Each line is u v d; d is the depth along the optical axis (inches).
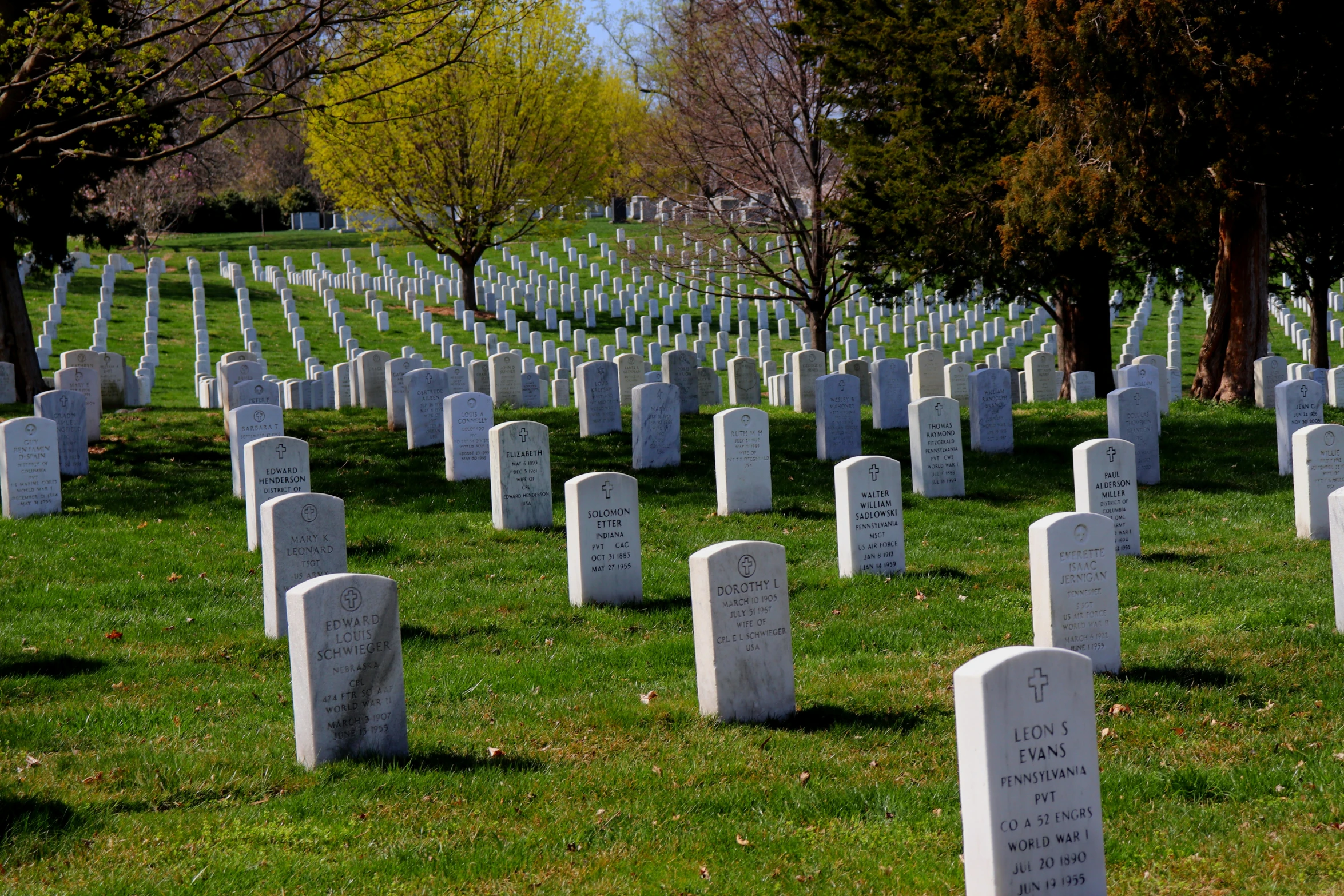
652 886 227.3
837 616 426.9
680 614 432.1
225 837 247.8
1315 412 686.5
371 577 294.0
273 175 3102.9
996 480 674.8
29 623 416.2
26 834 243.0
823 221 1160.2
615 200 3218.5
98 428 765.9
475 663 378.3
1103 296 1051.3
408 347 1630.2
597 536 442.0
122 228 1034.7
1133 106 805.2
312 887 226.7
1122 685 336.5
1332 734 295.0
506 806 264.5
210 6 738.2
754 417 596.1
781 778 279.7
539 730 317.1
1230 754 285.1
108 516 576.7
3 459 569.9
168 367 1450.5
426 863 236.2
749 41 1129.4
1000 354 1571.1
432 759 295.1
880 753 294.8
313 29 684.7
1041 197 847.1
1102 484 499.2
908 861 235.9
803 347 1603.1
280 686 359.3
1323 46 796.0
